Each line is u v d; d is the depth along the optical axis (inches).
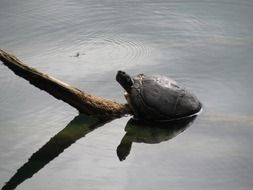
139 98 690.2
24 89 790.5
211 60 858.8
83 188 550.9
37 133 676.1
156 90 692.7
